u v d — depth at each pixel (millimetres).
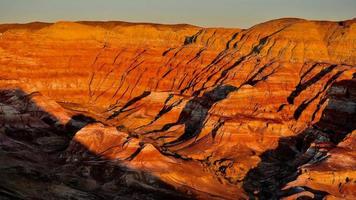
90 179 177000
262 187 183500
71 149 191250
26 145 198000
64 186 169625
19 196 154000
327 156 183250
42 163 186500
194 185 179000
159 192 171875
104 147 189375
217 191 178250
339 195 169625
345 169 176875
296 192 168750
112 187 174125
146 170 179250
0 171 172125
